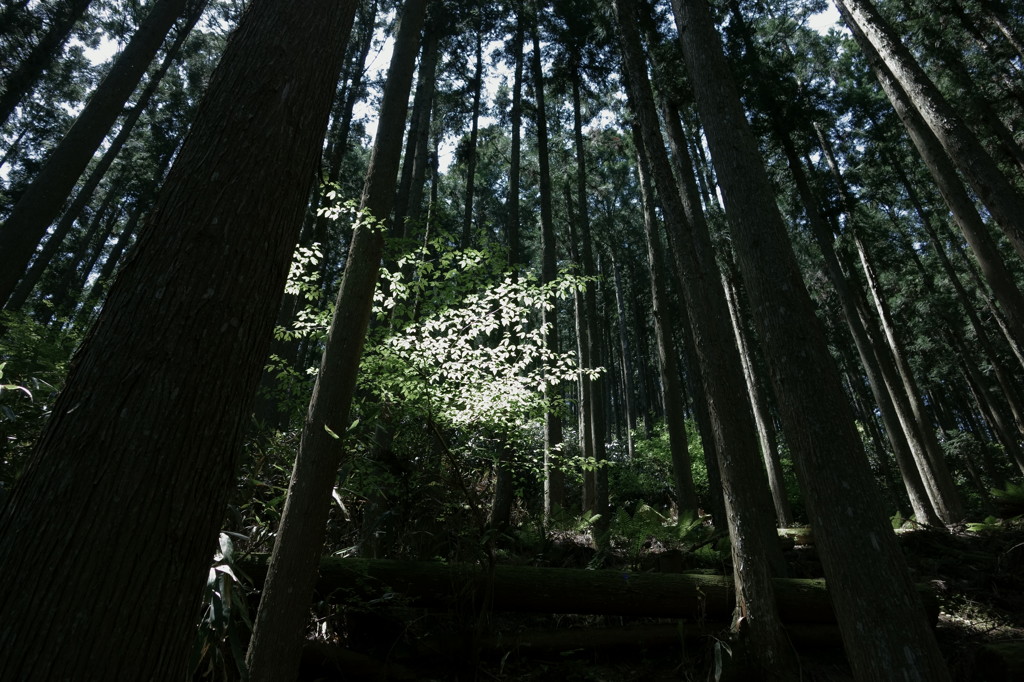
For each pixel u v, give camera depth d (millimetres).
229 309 1588
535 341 5762
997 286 6957
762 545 5039
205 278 1564
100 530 1224
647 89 7891
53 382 4988
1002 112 14492
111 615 1183
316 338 5480
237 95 1902
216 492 1492
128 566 1232
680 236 6574
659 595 5277
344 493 5684
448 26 15969
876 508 3105
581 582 5301
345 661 4434
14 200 19531
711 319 6012
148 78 21375
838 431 3281
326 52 2254
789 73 15461
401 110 5211
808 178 16469
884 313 14336
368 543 5398
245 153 1795
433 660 4762
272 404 9094
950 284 22062
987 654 4500
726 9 14109
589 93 17312
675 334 26938
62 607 1144
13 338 5676
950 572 6723
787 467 16750
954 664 4805
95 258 24484
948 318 20062
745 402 6871
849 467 3184
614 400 28906
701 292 6164
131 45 7707
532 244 26125
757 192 4047
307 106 2062
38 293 23062
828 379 3439
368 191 4758
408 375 4957
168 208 1655
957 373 25875
